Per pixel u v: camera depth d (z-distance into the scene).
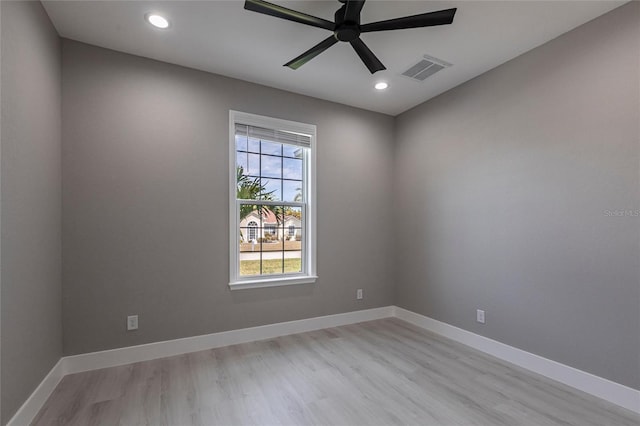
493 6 2.05
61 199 2.36
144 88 2.68
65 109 2.40
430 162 3.55
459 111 3.21
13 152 1.64
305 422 1.85
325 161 3.59
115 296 2.55
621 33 2.04
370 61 2.21
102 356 2.49
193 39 2.44
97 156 2.50
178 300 2.78
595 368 2.15
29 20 1.85
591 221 2.18
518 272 2.64
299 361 2.66
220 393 2.15
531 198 2.55
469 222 3.08
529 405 2.03
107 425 1.80
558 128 2.38
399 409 1.98
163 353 2.71
